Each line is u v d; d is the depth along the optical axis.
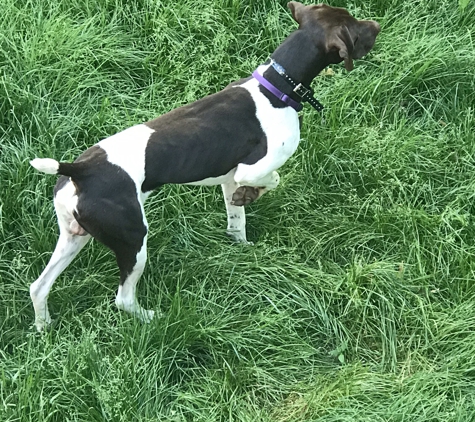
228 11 4.00
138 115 3.69
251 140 3.19
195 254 3.38
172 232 3.43
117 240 3.07
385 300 3.27
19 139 3.60
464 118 3.76
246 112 3.18
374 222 3.48
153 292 3.29
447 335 3.23
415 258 3.42
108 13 3.98
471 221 3.48
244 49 3.96
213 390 3.10
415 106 3.85
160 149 3.10
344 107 3.74
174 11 3.96
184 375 3.16
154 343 3.14
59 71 3.73
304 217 3.52
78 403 3.02
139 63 3.88
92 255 3.35
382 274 3.32
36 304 3.17
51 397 3.02
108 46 3.87
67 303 3.28
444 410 3.05
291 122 3.23
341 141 3.63
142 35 3.97
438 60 3.86
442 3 4.02
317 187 3.58
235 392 3.11
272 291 3.30
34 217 3.42
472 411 3.01
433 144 3.67
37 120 3.59
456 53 3.88
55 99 3.71
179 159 3.12
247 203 3.31
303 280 3.33
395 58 3.89
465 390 3.10
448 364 3.16
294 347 3.22
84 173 3.02
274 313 3.29
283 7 4.07
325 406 3.07
